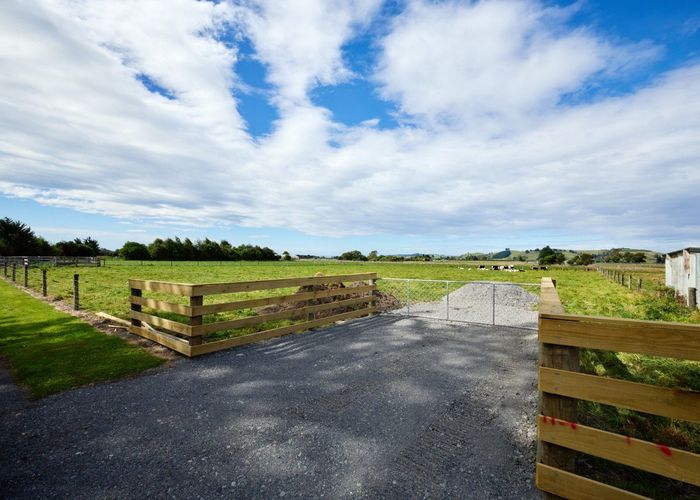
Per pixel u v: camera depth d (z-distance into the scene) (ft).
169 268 136.05
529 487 8.92
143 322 24.02
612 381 7.57
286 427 11.96
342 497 8.57
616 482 9.00
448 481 9.18
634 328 7.37
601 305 42.24
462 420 12.50
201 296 20.45
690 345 6.89
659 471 7.17
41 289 51.44
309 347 22.13
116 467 9.78
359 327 28.09
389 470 9.63
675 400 7.03
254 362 19.10
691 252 50.31
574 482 7.93
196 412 13.07
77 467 9.78
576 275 119.85
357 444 10.91
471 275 118.73
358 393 14.85
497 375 17.10
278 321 30.14
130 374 17.12
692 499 8.35
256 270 139.85
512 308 37.73
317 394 14.74
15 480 9.21
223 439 11.19
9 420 12.49
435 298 46.11
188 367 18.20
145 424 12.18
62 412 13.09
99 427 11.99
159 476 9.38
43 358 19.33
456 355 20.42
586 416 12.39
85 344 22.12
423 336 25.04
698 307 41.81
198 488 8.91
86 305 37.65
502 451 10.57
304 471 9.58
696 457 6.89
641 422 11.97
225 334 25.57
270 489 8.87
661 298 49.37
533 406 13.65
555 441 8.15
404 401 14.07
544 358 8.36
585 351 20.84
